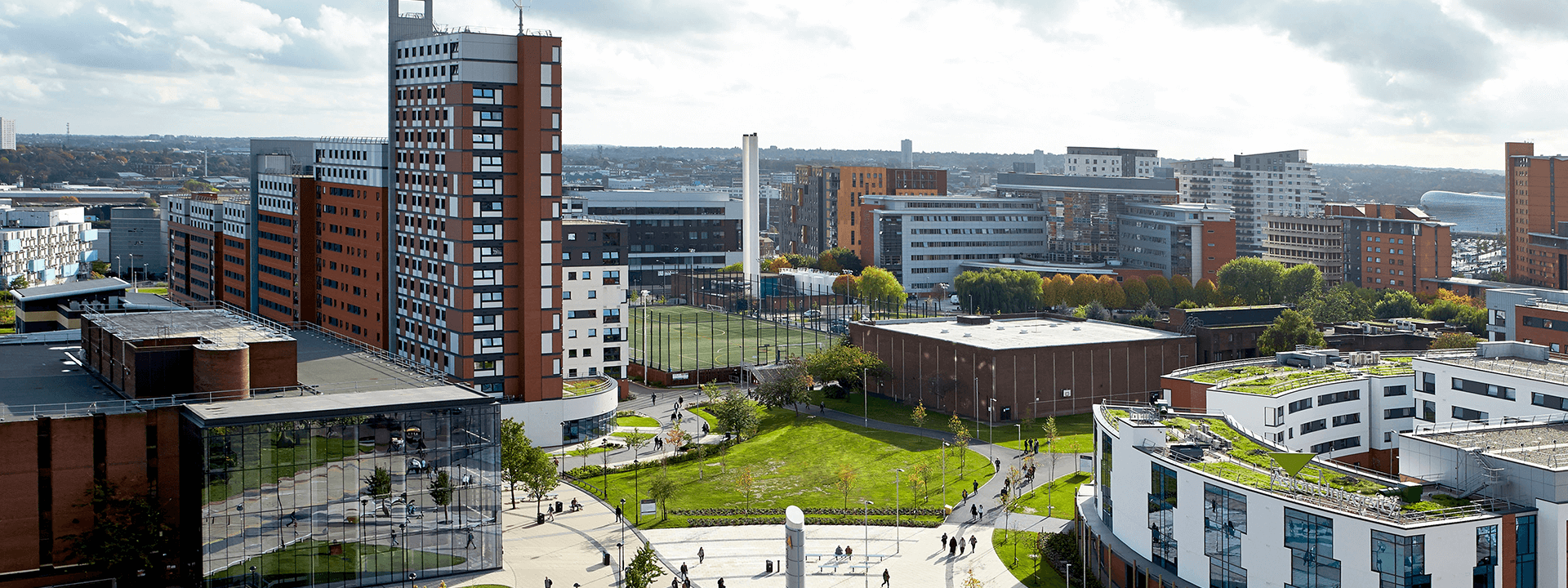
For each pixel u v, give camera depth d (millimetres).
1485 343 161625
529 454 152500
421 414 124500
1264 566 105625
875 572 130625
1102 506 130250
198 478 115812
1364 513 100062
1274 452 119250
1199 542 111812
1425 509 101625
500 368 185750
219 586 117125
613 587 125688
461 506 127625
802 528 109562
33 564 113625
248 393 126562
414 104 191000
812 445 190125
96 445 115938
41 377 135500
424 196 190250
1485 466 104500
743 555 136750
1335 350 184375
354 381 138500
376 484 123000
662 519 150750
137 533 117250
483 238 182500
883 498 160250
